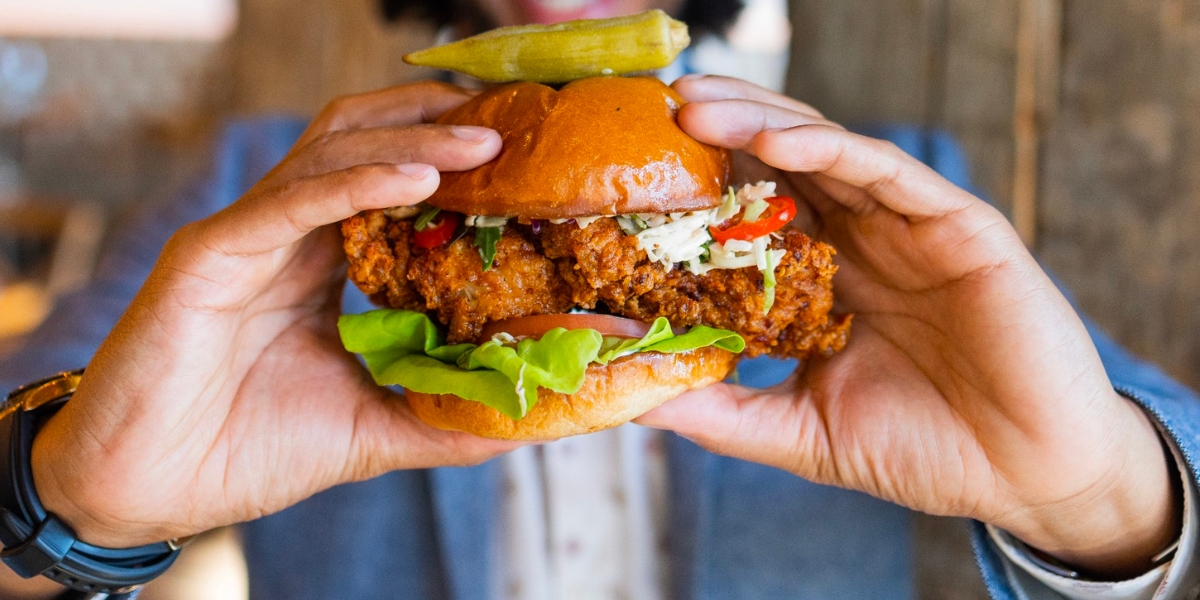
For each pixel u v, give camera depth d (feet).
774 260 1.24
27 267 5.03
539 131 1.19
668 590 1.76
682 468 1.72
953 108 2.19
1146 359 2.01
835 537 1.79
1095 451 1.21
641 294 1.24
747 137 1.21
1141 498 1.26
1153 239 1.99
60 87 5.39
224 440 1.27
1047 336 1.18
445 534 1.73
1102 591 1.32
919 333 1.31
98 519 1.24
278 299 1.33
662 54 1.23
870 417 1.30
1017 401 1.20
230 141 2.32
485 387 1.18
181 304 1.16
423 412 1.26
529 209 1.17
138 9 5.21
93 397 1.18
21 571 1.23
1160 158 1.97
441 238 1.26
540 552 1.77
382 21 2.33
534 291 1.27
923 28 2.21
